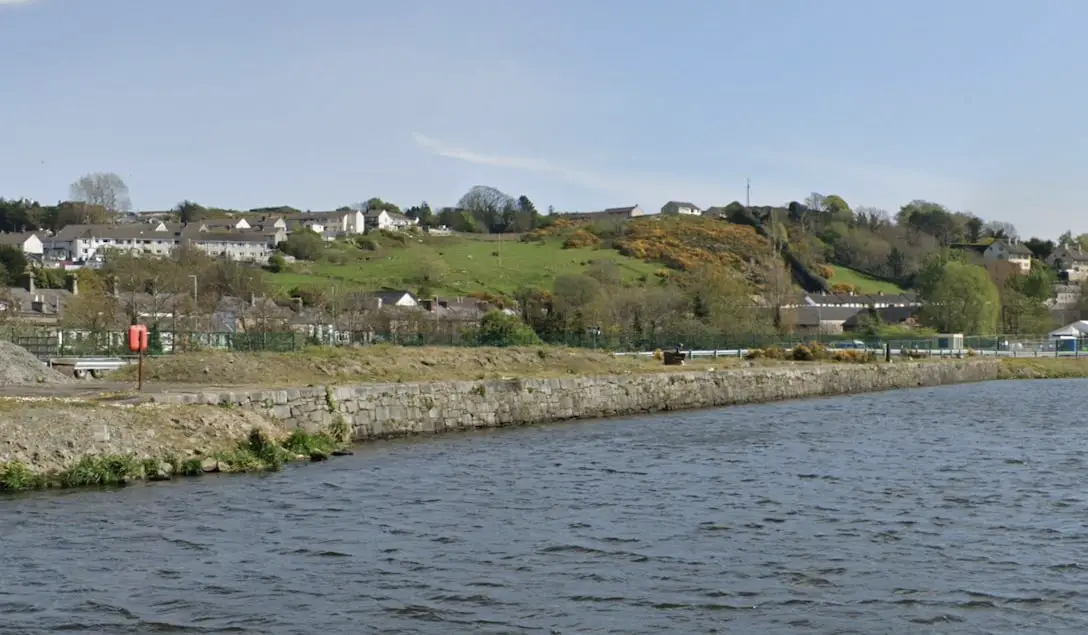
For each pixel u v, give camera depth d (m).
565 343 80.50
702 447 37.25
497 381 46.19
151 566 19.20
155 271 113.94
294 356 51.34
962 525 23.39
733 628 16.20
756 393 62.88
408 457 33.72
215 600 17.28
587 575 19.00
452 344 73.31
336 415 37.16
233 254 177.62
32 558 19.53
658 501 26.08
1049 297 149.62
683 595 17.83
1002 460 33.75
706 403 58.78
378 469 30.77
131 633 15.69
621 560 20.08
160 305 91.81
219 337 61.50
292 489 26.88
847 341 102.94
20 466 26.30
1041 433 42.25
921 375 79.94
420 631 15.94
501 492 27.17
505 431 43.03
